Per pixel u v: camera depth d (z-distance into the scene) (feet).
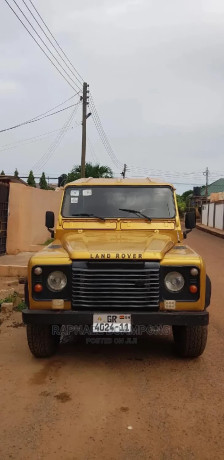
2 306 24.11
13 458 10.23
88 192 20.31
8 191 45.37
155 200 20.11
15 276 35.04
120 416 12.39
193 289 15.25
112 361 16.97
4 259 40.86
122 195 20.24
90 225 19.60
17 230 45.52
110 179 21.66
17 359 17.06
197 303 15.31
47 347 16.76
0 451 10.52
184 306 15.29
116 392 14.03
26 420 12.09
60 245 18.07
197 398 13.61
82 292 15.33
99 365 16.49
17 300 25.79
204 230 121.29
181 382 14.88
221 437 11.29
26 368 16.10
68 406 12.99
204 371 15.93
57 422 11.99
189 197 217.56
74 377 15.28
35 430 11.53
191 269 15.29
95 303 15.31
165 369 16.11
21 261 39.29
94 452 10.54
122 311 15.29
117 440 11.09
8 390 14.11
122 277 15.34
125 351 18.17
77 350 18.28
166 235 18.92
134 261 15.33
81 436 11.27
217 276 37.99
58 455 10.39
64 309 15.48
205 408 12.93
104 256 15.26
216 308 26.00
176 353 17.89
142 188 20.38
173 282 15.37
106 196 20.22
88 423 11.96
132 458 10.30
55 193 63.52
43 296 15.48
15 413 12.51
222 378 15.26
